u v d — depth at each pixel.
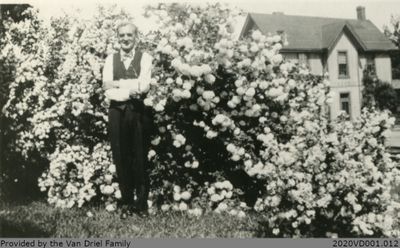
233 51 5.00
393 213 4.00
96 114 5.31
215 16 5.00
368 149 4.04
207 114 4.99
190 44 4.73
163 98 4.60
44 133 5.46
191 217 4.55
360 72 15.24
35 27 6.39
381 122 4.10
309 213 3.62
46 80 5.72
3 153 5.76
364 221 3.72
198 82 4.81
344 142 3.93
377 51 15.74
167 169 5.00
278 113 5.25
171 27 4.89
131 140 4.56
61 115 5.59
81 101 5.39
